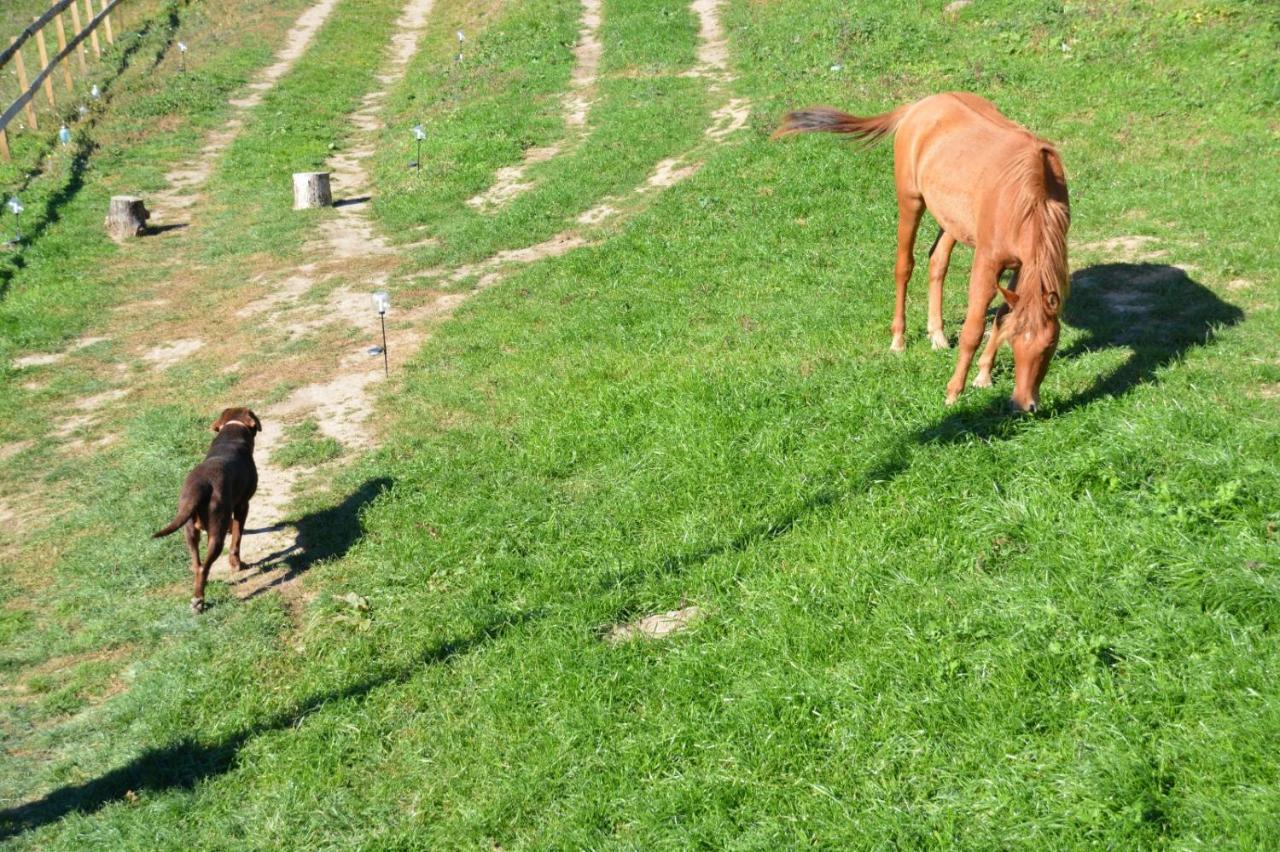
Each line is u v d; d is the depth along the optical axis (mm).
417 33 33312
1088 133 14844
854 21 22031
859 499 7246
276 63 29828
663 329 11320
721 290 12359
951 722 5227
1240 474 6277
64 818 5715
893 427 7957
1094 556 5969
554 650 6461
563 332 11641
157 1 35594
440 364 11406
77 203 18984
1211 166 12977
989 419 7676
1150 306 9727
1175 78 16016
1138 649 5293
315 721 6266
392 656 6770
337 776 5824
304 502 8852
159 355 12727
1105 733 4879
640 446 8781
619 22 27312
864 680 5594
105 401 11547
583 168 17844
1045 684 5246
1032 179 7266
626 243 14188
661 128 19297
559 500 8297
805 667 5820
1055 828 4512
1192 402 7297
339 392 11078
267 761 6004
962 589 6059
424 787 5676
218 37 31812
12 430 10961
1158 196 12391
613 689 6074
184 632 7324
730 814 5078
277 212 18312
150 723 6391
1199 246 10836
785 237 13570
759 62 22125
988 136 8188
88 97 25406
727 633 6410
